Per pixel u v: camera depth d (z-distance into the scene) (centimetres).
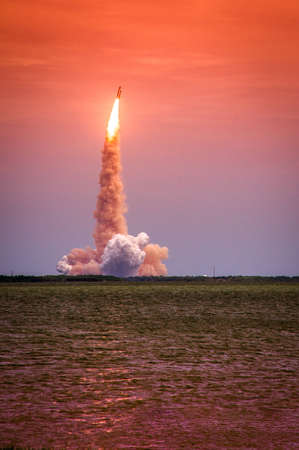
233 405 8081
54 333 16038
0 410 7750
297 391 8856
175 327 17912
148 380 9600
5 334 15725
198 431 6988
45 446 6444
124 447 6456
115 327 17800
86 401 8244
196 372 10275
